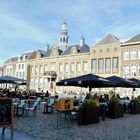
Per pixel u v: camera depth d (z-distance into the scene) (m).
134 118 17.89
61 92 62.81
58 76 65.31
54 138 9.75
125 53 52.75
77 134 10.80
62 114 17.66
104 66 55.59
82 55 60.50
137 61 50.78
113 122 15.18
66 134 10.70
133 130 12.38
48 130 11.46
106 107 17.34
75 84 17.23
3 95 19.22
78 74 60.81
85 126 13.09
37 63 72.06
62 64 65.06
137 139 10.27
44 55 72.00
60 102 12.30
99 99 17.61
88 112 13.60
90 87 18.89
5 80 23.95
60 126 12.66
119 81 19.36
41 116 16.69
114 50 54.41
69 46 66.75
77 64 61.44
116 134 11.16
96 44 57.72
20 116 16.19
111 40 55.47
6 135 9.77
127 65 52.16
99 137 10.35
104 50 56.09
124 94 51.09
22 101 16.58
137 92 49.56
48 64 68.69
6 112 9.45
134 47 51.47
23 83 32.94
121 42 53.81
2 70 86.69
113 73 54.03
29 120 14.54
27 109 16.55
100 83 16.38
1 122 9.32
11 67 81.62
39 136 10.00
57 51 67.19
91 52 58.31
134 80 24.14
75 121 14.62
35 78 71.94
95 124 13.97
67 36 74.25
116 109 17.58
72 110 13.30
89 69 58.38
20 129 11.37
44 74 68.19
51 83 66.19
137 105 21.83
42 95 33.88
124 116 19.25
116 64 53.84
